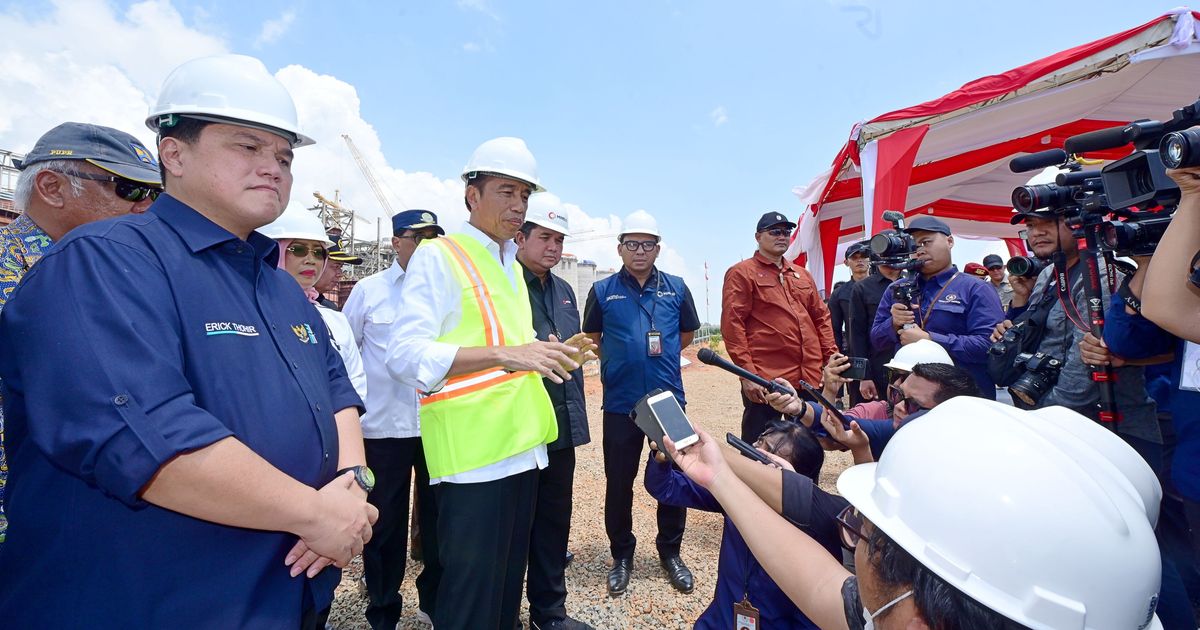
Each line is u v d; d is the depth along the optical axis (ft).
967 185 32.01
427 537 9.45
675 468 6.83
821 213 29.50
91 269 3.46
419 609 9.78
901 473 2.87
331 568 4.75
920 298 12.97
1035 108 20.39
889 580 2.83
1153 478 3.28
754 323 13.50
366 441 9.16
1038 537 2.38
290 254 8.72
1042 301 9.59
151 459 3.13
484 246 7.22
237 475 3.41
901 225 12.03
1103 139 6.60
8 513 3.66
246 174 4.17
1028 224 9.58
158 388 3.29
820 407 8.66
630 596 10.55
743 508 4.27
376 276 10.53
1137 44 16.56
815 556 4.00
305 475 4.25
